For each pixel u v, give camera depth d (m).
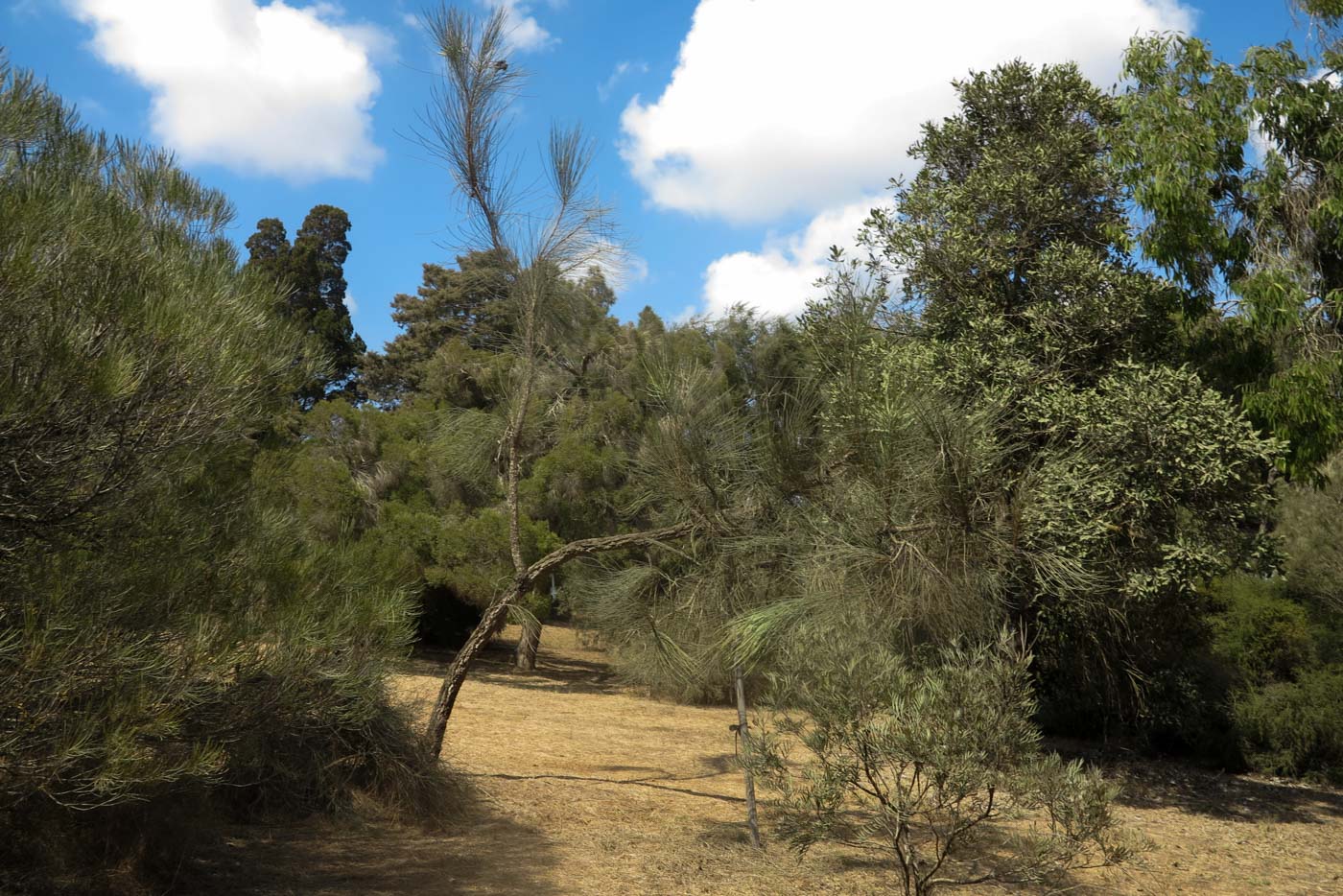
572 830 6.22
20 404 3.14
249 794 5.72
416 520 14.33
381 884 4.77
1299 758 10.91
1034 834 4.93
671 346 6.23
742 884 5.28
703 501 5.86
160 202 4.63
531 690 13.90
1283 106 8.95
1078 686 11.47
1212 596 12.02
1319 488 8.99
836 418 5.11
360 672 4.54
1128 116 9.29
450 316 32.00
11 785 3.28
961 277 9.73
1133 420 7.92
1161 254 9.02
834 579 4.99
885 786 4.94
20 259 3.13
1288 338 9.02
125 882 4.27
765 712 5.64
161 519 3.91
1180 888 6.14
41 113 4.17
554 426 13.42
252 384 4.17
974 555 5.01
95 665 3.37
